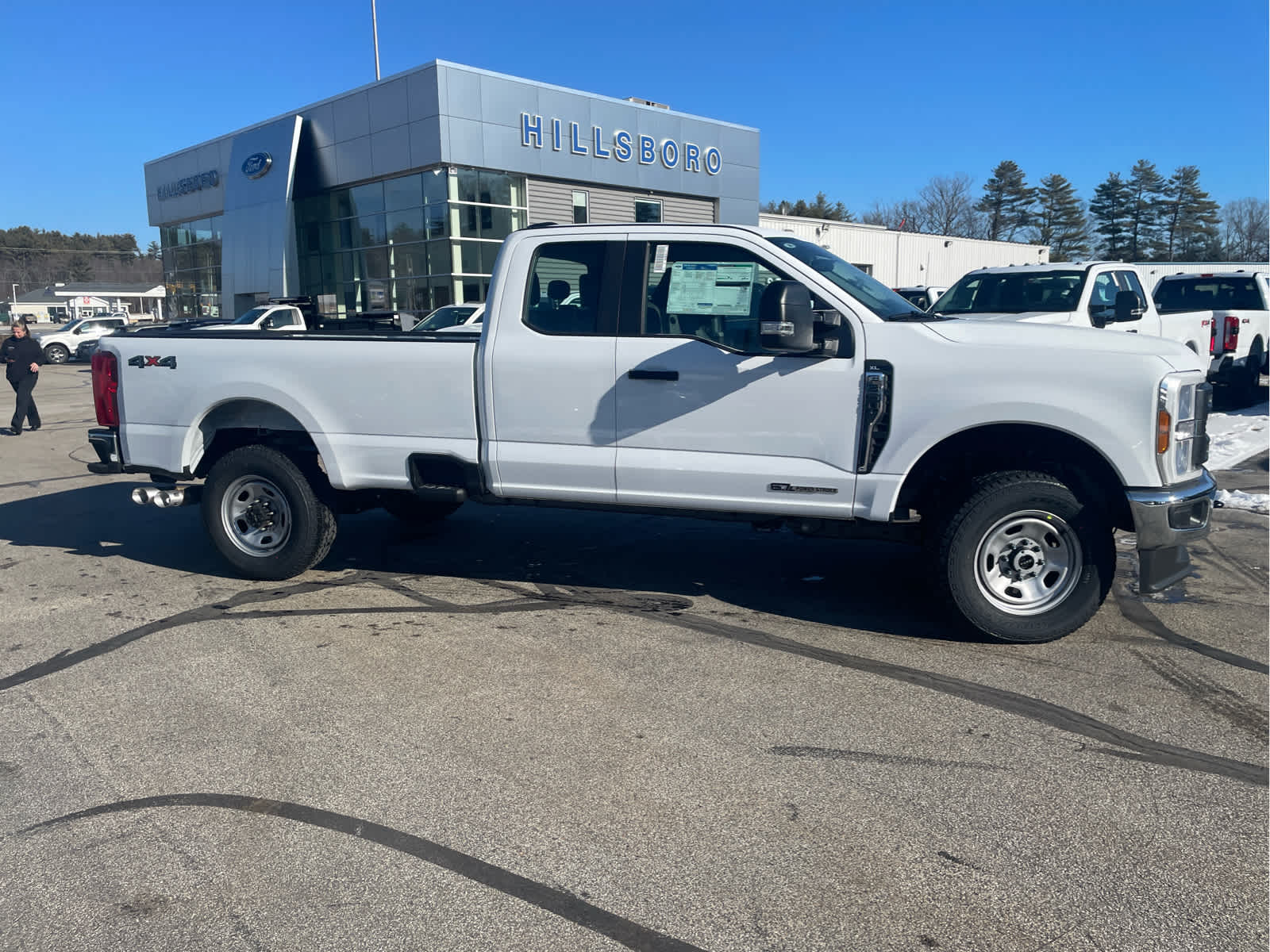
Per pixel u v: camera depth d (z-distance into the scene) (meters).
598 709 4.07
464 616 5.34
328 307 7.15
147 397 6.07
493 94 23.20
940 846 3.02
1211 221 75.50
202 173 31.44
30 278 125.75
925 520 4.91
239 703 4.17
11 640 5.04
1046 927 2.62
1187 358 4.57
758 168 30.53
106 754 3.69
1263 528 7.23
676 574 6.15
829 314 4.60
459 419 5.35
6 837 3.12
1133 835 3.07
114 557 6.83
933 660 4.61
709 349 4.82
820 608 5.42
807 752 3.66
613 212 26.81
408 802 3.30
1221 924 2.62
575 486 5.18
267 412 5.91
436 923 2.65
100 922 2.68
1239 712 4.02
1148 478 4.41
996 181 80.31
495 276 5.27
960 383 4.48
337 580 6.12
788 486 4.79
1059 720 3.94
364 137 24.58
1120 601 5.51
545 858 2.96
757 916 2.68
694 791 3.37
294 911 2.71
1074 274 10.16
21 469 11.20
